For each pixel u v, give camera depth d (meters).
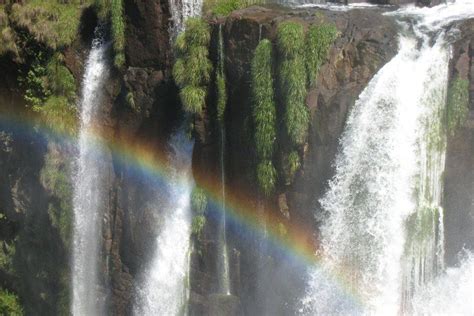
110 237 39.47
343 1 37.50
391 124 30.83
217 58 34.38
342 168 31.38
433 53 30.97
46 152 41.53
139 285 38.41
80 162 40.44
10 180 44.22
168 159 37.09
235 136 34.16
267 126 32.38
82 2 42.22
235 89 33.91
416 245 31.12
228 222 35.19
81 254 40.69
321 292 32.31
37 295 44.19
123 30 37.78
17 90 43.12
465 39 30.75
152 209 37.69
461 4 35.88
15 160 43.97
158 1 36.50
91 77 40.09
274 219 33.31
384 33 31.70
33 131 42.50
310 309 32.66
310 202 32.25
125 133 38.41
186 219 36.56
